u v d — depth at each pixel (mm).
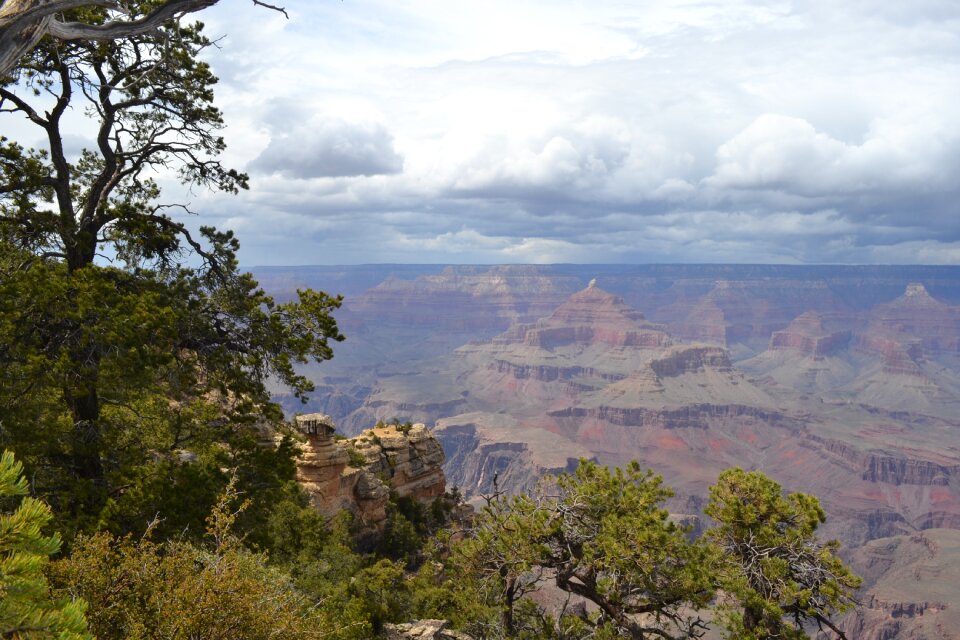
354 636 24203
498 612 29250
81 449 23516
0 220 24391
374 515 64312
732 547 27094
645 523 26672
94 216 26547
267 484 26953
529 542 27875
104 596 12906
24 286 21672
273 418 27922
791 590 24562
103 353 22625
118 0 13250
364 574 38156
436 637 28391
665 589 25781
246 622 12992
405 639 27984
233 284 27953
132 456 25844
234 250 28297
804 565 25422
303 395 27875
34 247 25453
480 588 29750
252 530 24375
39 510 6523
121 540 14266
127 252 27578
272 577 16500
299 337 27578
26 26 11867
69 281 22844
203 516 23953
